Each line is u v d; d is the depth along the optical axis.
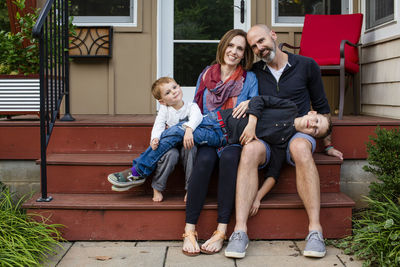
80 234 2.40
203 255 2.19
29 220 2.36
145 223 2.40
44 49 2.52
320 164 2.58
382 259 2.02
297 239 2.41
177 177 2.62
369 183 2.91
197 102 2.60
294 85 2.57
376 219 2.46
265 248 2.29
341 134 2.85
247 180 2.27
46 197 2.46
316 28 3.94
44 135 2.43
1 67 3.24
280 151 2.44
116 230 2.40
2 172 2.96
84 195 2.58
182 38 4.22
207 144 2.41
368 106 3.80
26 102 3.10
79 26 3.97
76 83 4.07
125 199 2.49
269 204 2.38
